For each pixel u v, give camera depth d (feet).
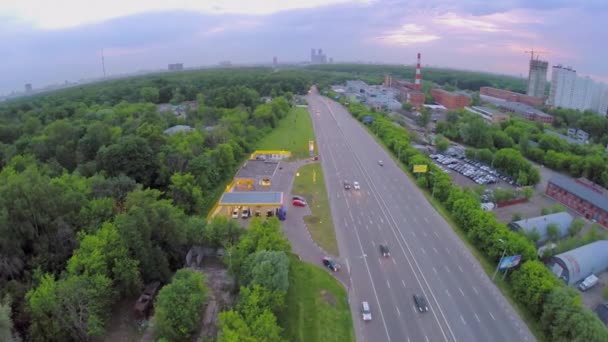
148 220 264.31
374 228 349.00
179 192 365.40
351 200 410.31
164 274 262.47
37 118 619.26
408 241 327.47
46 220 256.32
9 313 191.01
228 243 283.18
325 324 229.45
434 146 652.48
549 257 300.81
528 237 318.45
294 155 563.89
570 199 412.77
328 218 366.63
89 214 282.56
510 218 378.73
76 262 226.79
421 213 382.01
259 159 542.16
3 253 229.45
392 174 494.59
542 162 586.86
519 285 249.96
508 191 418.72
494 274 276.21
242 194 383.04
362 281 272.51
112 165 385.91
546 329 226.58
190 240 290.35
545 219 345.92
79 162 431.02
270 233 265.13
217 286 261.65
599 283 285.02
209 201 393.29
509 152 515.09
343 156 567.18
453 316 240.73
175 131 561.84
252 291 219.41
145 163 392.47
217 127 564.30
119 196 329.11
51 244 254.47
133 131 510.99
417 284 270.67
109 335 223.10
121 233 245.45
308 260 294.25
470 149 589.73
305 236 331.36
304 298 248.93
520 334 227.81
